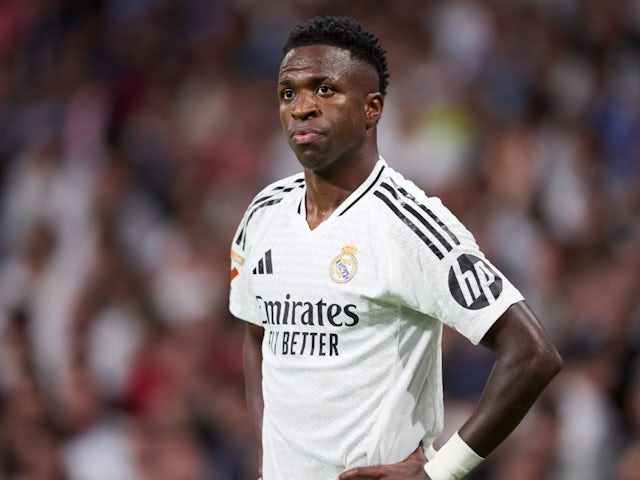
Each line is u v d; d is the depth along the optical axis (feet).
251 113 157.17
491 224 136.77
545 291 129.29
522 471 100.01
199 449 101.09
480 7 172.04
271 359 51.11
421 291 48.26
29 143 158.71
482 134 152.25
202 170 149.89
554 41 174.19
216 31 169.68
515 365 47.32
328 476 49.57
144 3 173.78
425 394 50.14
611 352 112.37
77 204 144.77
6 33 176.55
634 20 182.70
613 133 163.73
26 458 100.58
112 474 101.71
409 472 48.29
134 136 156.66
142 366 113.19
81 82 165.37
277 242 51.13
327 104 49.06
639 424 105.40
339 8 169.48
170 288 129.29
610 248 137.39
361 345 48.88
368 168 50.37
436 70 159.02
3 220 151.33
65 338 118.73
